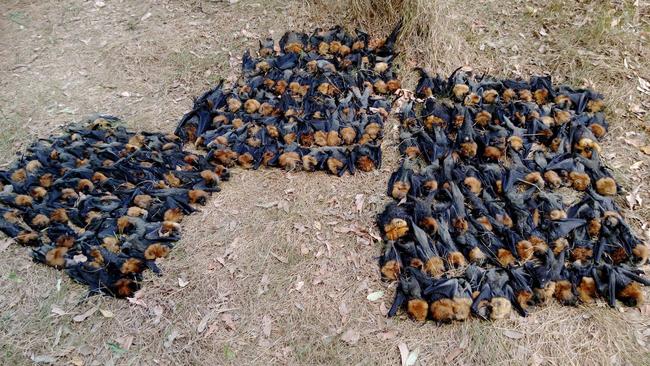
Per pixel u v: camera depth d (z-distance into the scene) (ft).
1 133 20.52
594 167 16.66
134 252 15.33
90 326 14.07
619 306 13.48
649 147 18.01
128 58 23.95
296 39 23.35
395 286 14.40
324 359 13.03
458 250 14.60
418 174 17.03
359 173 17.83
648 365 12.36
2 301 14.82
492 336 13.00
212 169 17.87
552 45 22.49
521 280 13.58
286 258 15.35
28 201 17.06
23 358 13.48
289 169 17.93
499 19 23.88
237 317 14.02
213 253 15.61
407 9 22.26
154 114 21.20
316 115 19.53
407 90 21.29
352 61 22.11
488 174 16.58
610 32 22.17
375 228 15.94
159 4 26.94
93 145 18.89
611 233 14.56
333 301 14.21
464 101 19.86
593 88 20.49
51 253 15.47
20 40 25.71
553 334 13.00
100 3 27.58
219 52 23.99
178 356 13.32
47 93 22.59
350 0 24.36
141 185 17.31
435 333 13.26
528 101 19.67
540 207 15.49
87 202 16.62
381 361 12.87
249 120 19.69
